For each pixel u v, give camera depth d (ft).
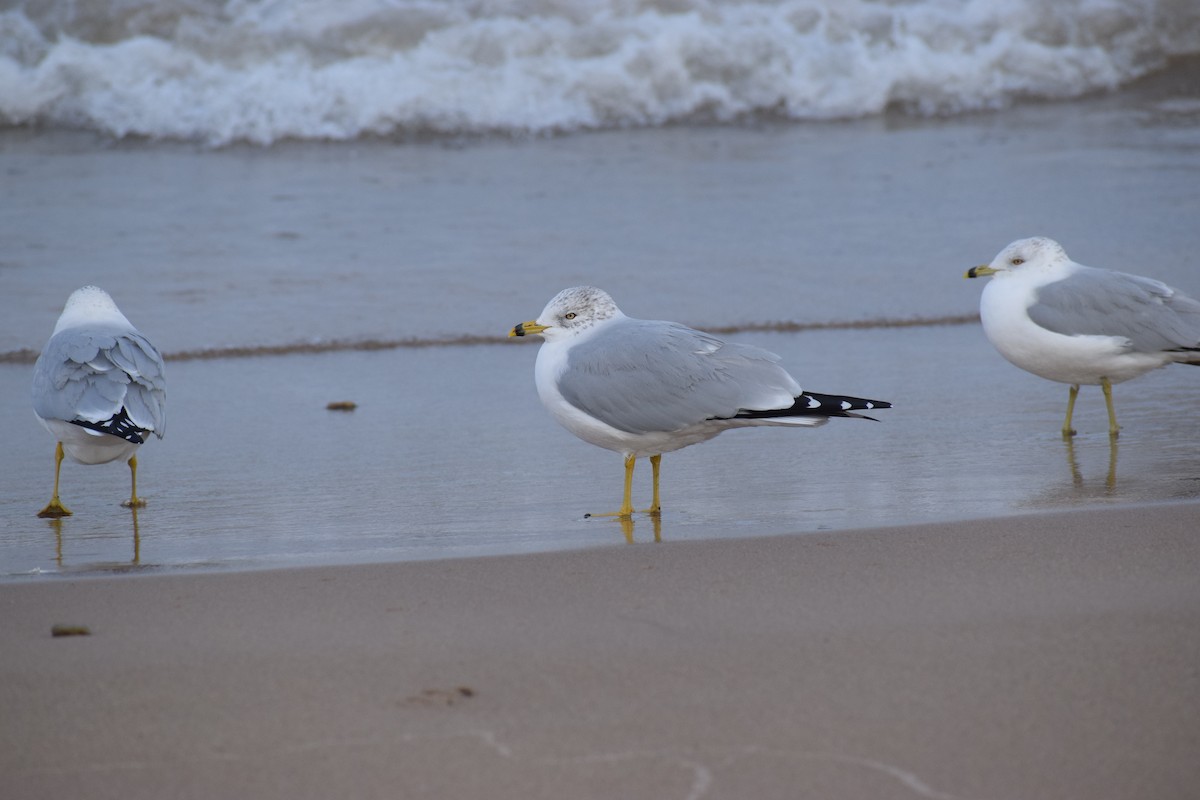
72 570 28.63
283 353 48.93
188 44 81.92
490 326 51.52
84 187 69.21
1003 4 91.66
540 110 83.87
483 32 83.97
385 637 22.94
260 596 25.40
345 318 51.98
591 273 56.85
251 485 36.09
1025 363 41.34
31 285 54.24
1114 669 20.79
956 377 46.21
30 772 18.10
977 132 82.17
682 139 81.46
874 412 42.52
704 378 32.78
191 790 17.57
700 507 33.58
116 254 58.49
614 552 27.96
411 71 82.53
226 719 19.63
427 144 80.23
